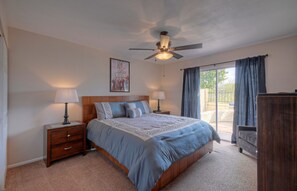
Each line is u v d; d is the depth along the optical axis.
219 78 3.93
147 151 1.69
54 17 2.09
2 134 1.69
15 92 2.38
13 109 2.36
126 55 4.04
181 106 4.56
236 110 3.40
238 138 3.03
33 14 2.00
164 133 2.10
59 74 2.88
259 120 0.75
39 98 2.63
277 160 0.66
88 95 3.32
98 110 3.18
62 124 2.66
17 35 2.41
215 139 2.90
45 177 2.06
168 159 1.77
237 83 3.38
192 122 2.82
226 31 2.54
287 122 0.63
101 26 2.35
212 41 3.00
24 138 2.47
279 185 0.65
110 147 2.24
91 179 2.03
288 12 1.96
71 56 3.04
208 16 2.05
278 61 2.89
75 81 3.11
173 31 2.52
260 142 0.74
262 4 1.79
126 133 2.12
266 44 3.03
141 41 2.99
